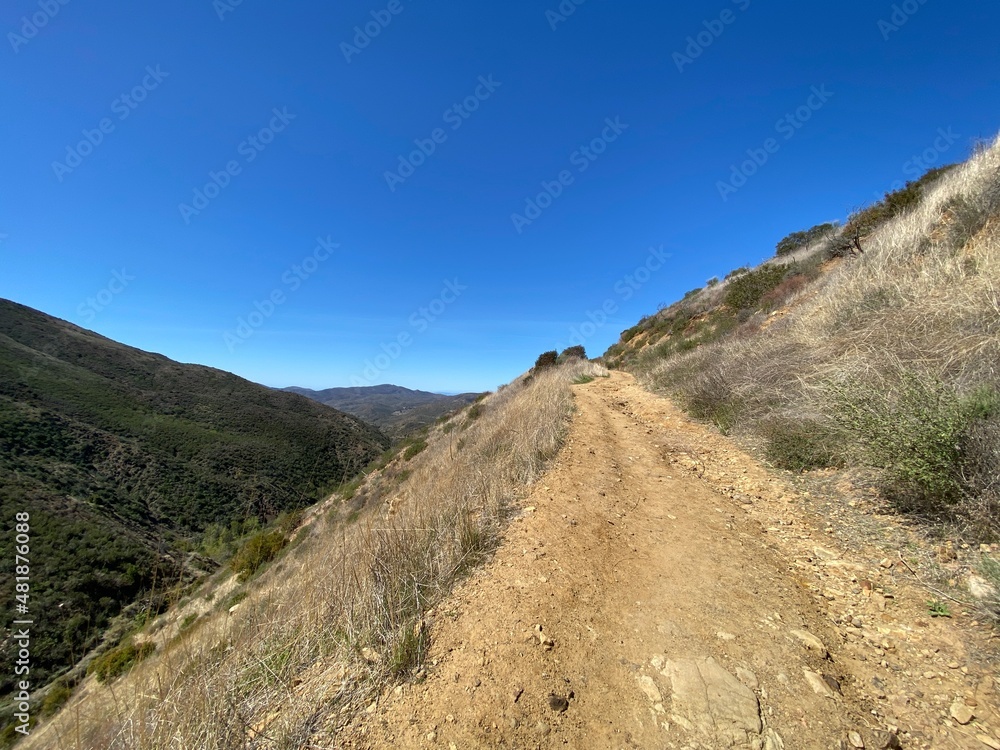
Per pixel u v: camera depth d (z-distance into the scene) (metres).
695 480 5.36
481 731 1.92
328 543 4.15
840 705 2.01
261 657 2.49
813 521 3.91
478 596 3.03
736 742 1.84
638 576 3.25
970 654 2.21
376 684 2.24
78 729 2.03
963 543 2.95
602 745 1.87
